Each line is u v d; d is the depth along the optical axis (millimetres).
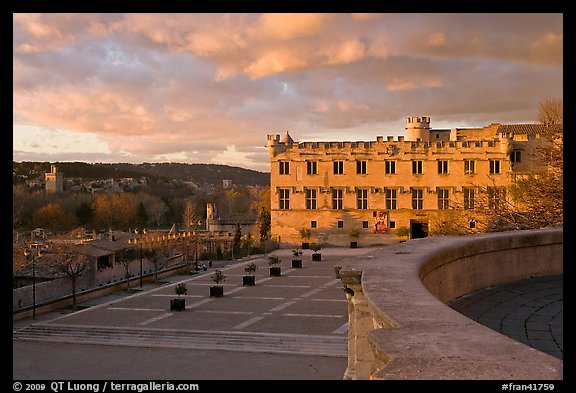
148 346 37469
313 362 32562
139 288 68125
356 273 9031
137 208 172875
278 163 88562
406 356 4543
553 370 4172
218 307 47344
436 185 83375
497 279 13594
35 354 36469
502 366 4254
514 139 80875
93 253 66375
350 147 86000
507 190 60906
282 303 48312
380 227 85000
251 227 144250
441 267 11297
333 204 86812
